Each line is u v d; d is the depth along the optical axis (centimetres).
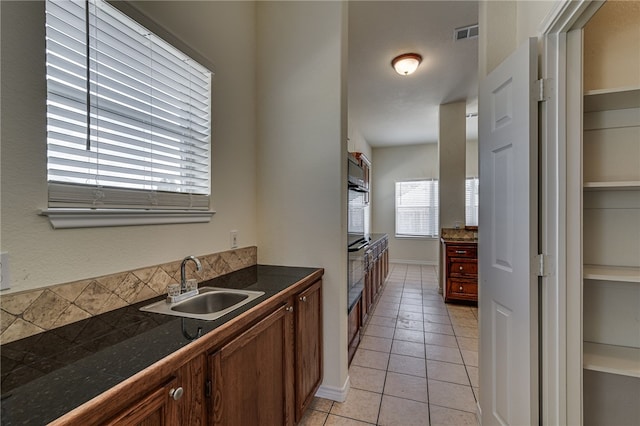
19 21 87
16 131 87
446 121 433
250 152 202
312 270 188
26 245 88
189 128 153
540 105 117
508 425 133
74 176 103
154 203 133
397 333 292
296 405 153
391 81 359
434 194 655
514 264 127
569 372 115
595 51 131
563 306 115
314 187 194
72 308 99
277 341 136
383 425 165
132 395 66
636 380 128
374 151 696
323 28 192
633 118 130
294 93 198
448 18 243
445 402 184
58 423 53
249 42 202
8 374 69
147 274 127
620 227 132
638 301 129
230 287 148
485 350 157
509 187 131
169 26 139
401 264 668
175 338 89
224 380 99
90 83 107
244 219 196
